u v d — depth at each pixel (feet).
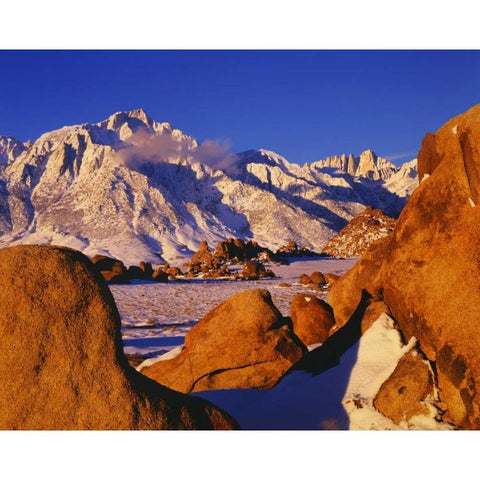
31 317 9.87
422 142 15.93
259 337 17.62
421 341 13.87
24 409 9.70
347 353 15.60
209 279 148.46
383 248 18.97
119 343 10.69
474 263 12.98
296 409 14.38
